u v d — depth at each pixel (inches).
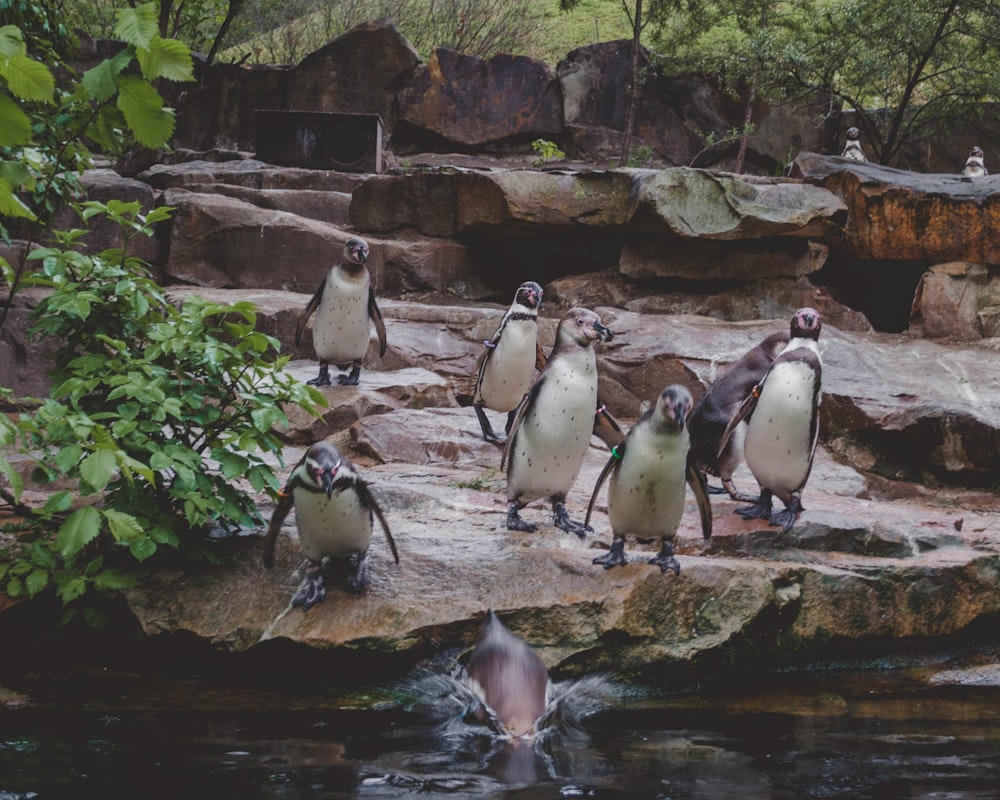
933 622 236.8
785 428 232.1
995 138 747.4
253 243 454.3
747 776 144.3
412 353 396.5
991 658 239.5
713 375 372.5
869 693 202.7
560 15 1093.1
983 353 405.1
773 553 240.1
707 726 173.9
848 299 486.3
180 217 452.4
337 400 320.5
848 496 307.4
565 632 199.6
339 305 321.1
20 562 204.7
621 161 705.0
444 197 494.0
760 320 428.1
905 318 469.1
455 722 173.0
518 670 174.7
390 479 271.1
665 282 459.2
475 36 999.6
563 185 458.9
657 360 382.9
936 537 254.7
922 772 146.4
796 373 229.9
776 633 220.2
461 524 237.1
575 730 169.6
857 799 133.7
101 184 444.1
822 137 773.3
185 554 214.8
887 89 802.8
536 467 220.2
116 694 189.2
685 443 197.8
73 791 134.1
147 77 105.0
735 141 756.0
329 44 761.6
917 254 445.4
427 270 480.4
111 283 217.2
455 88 767.1
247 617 202.1
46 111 224.1
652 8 767.7
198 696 189.6
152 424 200.2
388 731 167.3
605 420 231.6
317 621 198.2
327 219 543.5
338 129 630.5
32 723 168.9
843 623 227.3
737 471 312.5
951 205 434.9
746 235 434.6
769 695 200.2
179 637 202.4
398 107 764.6
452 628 197.3
